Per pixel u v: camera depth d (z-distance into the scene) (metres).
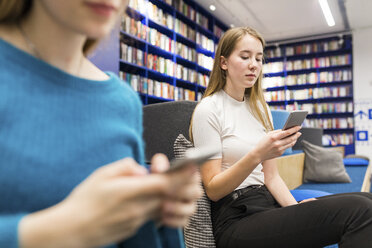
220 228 1.17
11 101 0.39
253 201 1.20
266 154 1.06
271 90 8.48
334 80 7.79
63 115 0.45
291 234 1.04
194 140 1.26
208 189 1.17
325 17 6.69
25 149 0.39
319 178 2.96
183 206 0.32
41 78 0.43
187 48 6.03
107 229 0.27
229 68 1.35
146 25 4.89
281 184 1.39
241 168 1.07
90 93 0.49
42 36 0.45
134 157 0.57
